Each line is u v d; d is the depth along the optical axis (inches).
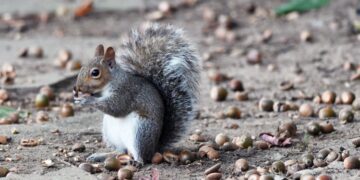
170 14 781.9
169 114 406.6
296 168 386.6
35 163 399.5
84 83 381.4
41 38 720.3
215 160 404.5
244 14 772.0
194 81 407.5
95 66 382.3
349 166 382.6
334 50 655.1
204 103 526.6
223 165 397.7
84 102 383.6
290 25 730.8
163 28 412.5
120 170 377.7
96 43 699.4
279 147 424.8
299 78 580.7
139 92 390.6
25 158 406.6
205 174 382.9
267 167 394.3
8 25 754.8
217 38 710.5
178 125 407.8
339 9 751.7
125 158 398.9
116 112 387.9
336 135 439.2
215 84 577.6
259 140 434.9
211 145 423.8
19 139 435.8
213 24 745.0
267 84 576.1
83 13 780.0
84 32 737.0
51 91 539.8
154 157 398.6
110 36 724.7
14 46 692.7
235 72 611.5
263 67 625.6
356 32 696.4
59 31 741.3
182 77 404.2
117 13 788.6
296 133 446.6
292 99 535.8
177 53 404.5
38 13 789.2
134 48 407.2
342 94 510.9
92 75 381.4
